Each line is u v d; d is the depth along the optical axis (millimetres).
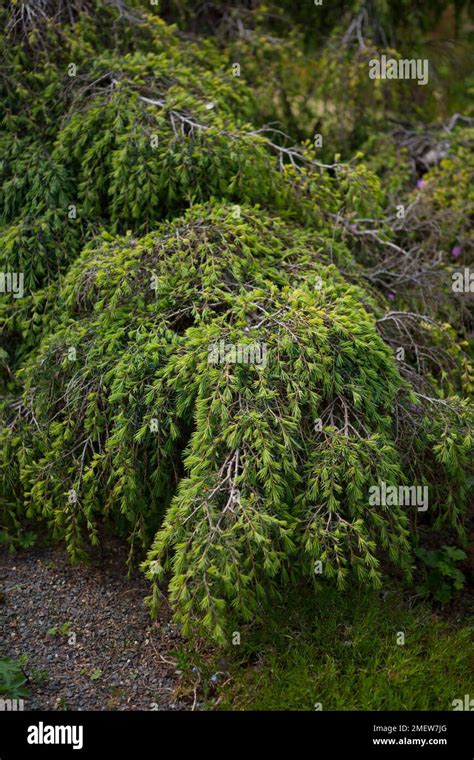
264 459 2318
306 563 2484
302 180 3523
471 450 2746
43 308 3213
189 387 2521
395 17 5199
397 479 2598
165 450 2656
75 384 2824
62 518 2852
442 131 5004
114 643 2781
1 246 3256
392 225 4102
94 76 3516
